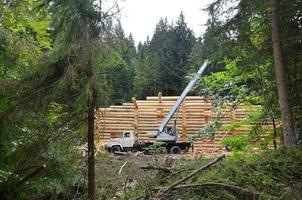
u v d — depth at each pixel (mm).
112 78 7188
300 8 8797
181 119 25250
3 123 7062
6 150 7504
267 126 11625
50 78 7000
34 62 7723
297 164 7422
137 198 7344
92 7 6641
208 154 16703
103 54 6715
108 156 13930
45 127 7316
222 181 7012
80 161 7496
